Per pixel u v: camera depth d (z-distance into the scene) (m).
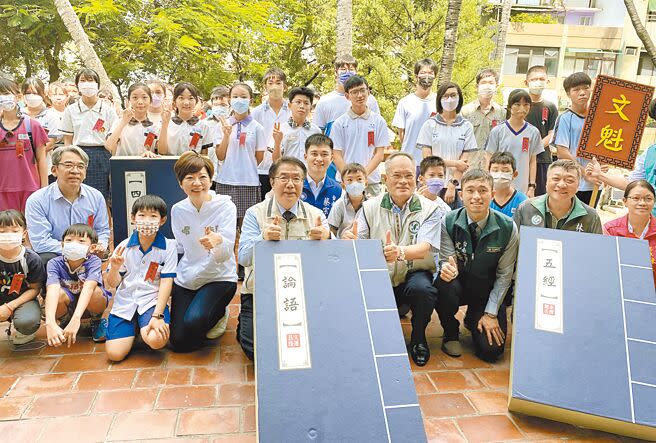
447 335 3.44
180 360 3.14
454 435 2.50
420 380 3.02
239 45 13.32
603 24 24.89
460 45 10.05
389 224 3.31
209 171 3.28
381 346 2.44
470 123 4.68
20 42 12.12
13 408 2.56
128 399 2.68
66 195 3.57
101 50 11.56
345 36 7.58
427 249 3.16
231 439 2.39
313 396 2.26
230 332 3.59
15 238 3.02
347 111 4.74
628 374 2.57
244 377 2.95
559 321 2.72
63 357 3.13
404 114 5.25
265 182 5.13
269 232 2.62
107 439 2.36
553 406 2.51
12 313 3.14
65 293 3.27
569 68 23.84
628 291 2.80
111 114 4.93
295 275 2.56
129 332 3.16
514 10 24.78
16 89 4.17
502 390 2.93
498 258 3.28
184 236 3.36
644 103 3.68
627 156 3.77
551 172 3.31
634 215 3.38
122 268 3.35
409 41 10.07
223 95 5.20
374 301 2.56
